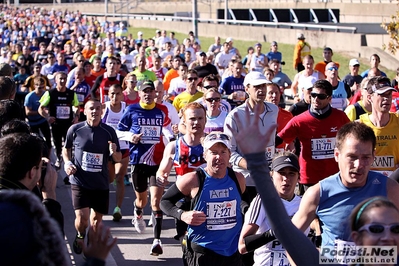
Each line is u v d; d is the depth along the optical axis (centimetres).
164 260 1009
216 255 715
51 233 408
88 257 404
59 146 1603
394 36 2241
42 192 695
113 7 8062
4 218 403
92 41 3678
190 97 1454
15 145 488
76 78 1775
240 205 730
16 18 6625
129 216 1249
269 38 4481
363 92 1012
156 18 6562
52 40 3847
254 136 384
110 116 1284
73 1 10169
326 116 947
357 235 367
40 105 1559
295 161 690
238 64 1673
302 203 552
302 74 1703
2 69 1097
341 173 536
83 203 996
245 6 6594
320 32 4000
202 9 6894
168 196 722
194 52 2948
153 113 1109
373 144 521
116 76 1644
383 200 367
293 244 382
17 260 399
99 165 1002
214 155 711
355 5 5481
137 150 1101
